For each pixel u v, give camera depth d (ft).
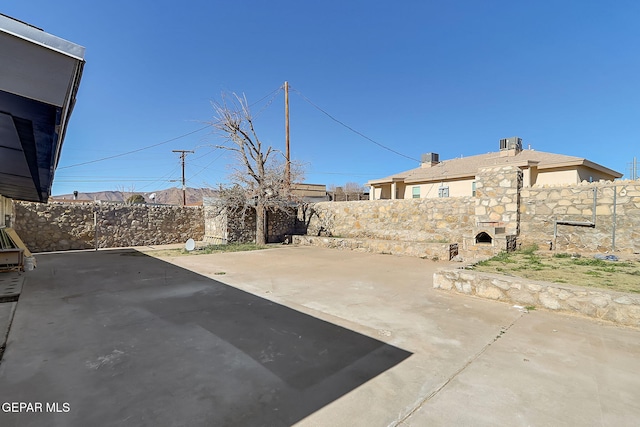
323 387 8.43
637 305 12.53
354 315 14.43
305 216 56.70
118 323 13.29
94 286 20.31
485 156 70.74
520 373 9.14
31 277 23.27
